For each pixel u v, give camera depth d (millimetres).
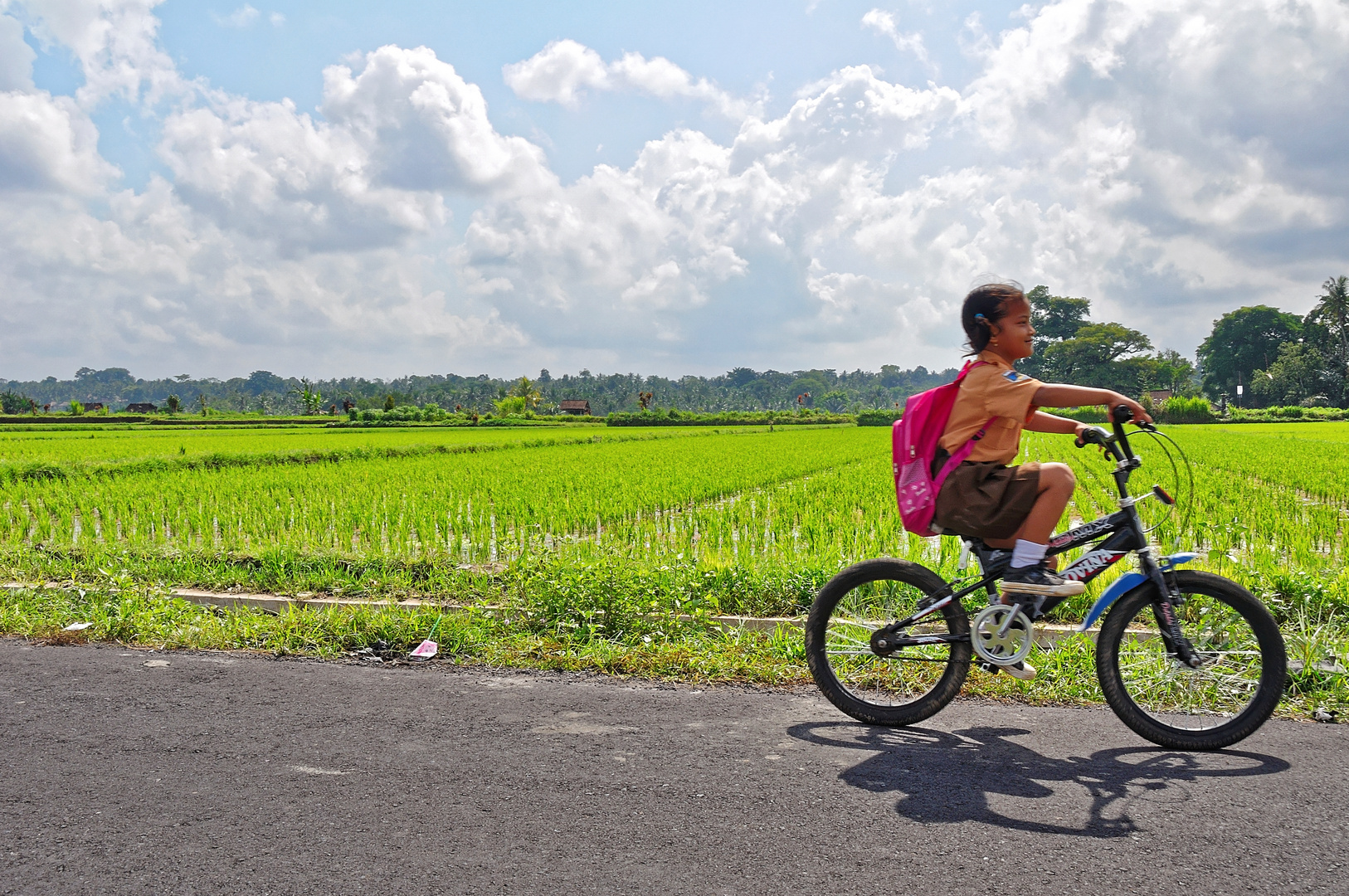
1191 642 3846
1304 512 13211
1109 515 3891
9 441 45000
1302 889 2465
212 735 3805
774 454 31922
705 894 2436
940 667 4312
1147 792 3162
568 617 5672
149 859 2672
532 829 2857
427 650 5312
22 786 3236
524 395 137000
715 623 5906
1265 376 131625
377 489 16250
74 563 7816
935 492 3842
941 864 2607
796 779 3287
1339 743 3727
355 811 3008
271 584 7250
